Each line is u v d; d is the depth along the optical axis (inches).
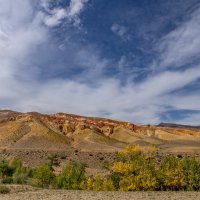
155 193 1075.9
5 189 1097.4
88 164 3855.8
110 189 1290.6
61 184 1483.8
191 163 1299.2
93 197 949.2
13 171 2181.3
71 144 6983.3
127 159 1353.3
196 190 1250.6
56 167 3297.2
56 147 6397.6
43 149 5969.5
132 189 1261.1
